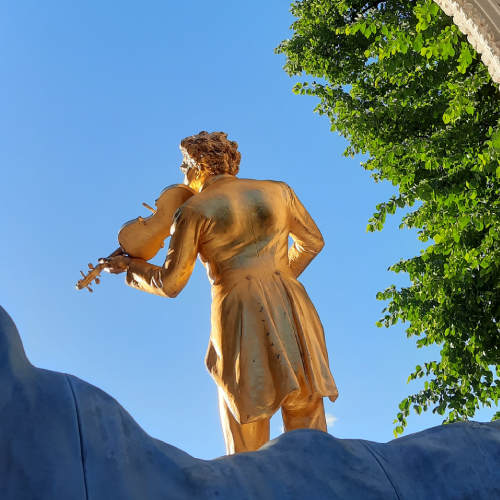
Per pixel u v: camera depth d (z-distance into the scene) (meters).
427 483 2.73
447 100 8.27
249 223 3.94
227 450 3.73
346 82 9.60
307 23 9.72
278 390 3.57
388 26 8.02
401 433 7.71
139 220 4.15
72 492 2.24
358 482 2.63
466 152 7.77
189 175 4.32
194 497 2.42
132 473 2.37
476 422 3.06
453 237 7.38
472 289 7.58
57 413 2.36
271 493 2.53
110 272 4.23
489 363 7.50
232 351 3.68
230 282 3.82
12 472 2.24
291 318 3.79
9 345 2.42
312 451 2.69
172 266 3.85
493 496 2.75
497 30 4.66
